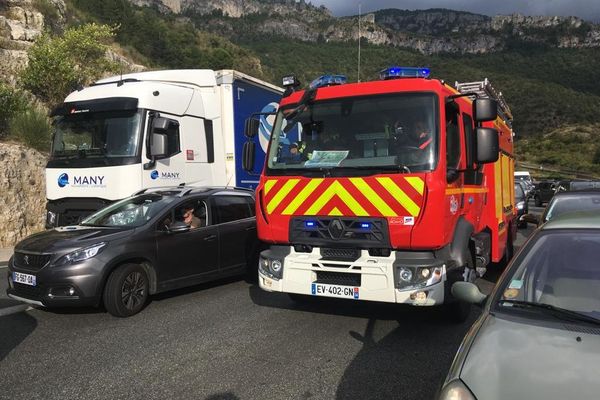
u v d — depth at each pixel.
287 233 5.81
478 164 6.31
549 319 3.02
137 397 4.23
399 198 5.25
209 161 10.80
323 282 5.52
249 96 11.75
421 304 5.10
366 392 4.30
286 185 5.84
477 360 2.70
